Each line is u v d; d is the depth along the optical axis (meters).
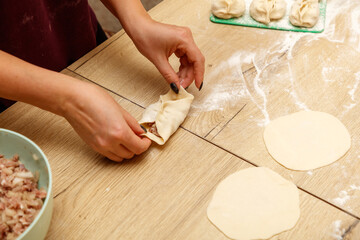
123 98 0.93
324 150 0.79
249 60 1.01
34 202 0.62
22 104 0.91
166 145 0.83
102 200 0.74
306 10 1.07
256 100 0.91
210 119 0.88
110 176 0.78
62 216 0.71
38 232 0.57
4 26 0.96
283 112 0.88
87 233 0.69
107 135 0.72
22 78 0.69
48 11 1.05
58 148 0.83
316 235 0.67
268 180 0.75
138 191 0.75
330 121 0.84
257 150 0.81
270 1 1.10
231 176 0.76
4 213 0.59
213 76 0.98
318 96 0.90
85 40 1.18
